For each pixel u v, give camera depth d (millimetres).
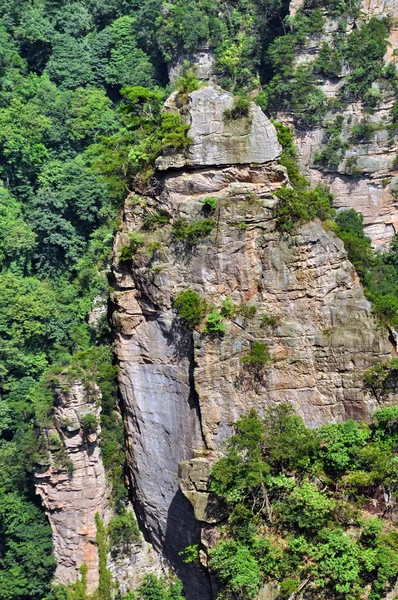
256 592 49531
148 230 53844
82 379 86188
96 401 86812
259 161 52500
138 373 54812
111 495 83438
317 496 49906
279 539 50375
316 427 52312
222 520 51875
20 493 94688
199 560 53125
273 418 51969
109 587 85188
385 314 52500
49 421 89000
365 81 122312
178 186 53031
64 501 89875
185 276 52812
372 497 50531
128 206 54594
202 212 52438
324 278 52344
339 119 123312
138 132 56344
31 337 117438
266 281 52312
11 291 118062
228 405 52438
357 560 48688
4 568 93562
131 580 75625
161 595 55906
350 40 123062
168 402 54156
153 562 58406
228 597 50469
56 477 89125
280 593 49219
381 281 75000
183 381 53406
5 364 114125
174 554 55750
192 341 52656
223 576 50000
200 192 52781
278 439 51406
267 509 50719
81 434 87188
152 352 54250
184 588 55844
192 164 52688
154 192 53969
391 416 50562
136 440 55719
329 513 50250
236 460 51062
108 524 83750
